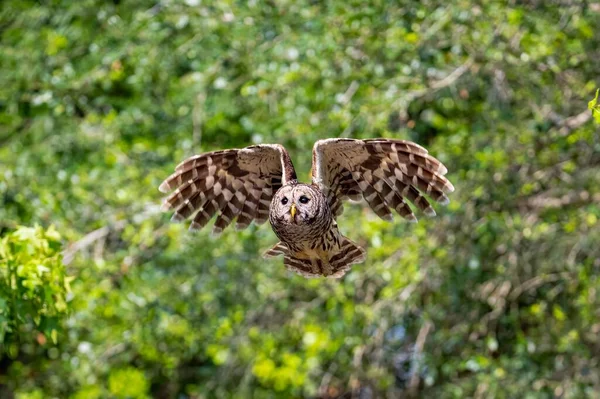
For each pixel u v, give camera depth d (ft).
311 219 26.76
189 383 59.31
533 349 49.01
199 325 51.75
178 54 53.36
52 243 32.86
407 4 48.55
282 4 49.47
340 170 27.89
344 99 47.88
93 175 50.90
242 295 51.26
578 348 48.96
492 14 46.98
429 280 49.55
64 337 52.90
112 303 49.34
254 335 50.80
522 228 48.60
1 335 30.50
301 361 50.57
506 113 49.37
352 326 49.67
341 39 48.44
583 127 47.75
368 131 46.80
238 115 55.98
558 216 50.24
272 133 50.37
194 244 49.24
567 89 49.49
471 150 49.16
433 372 50.08
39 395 54.80
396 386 55.21
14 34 57.21
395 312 49.19
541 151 49.24
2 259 31.71
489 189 48.88
